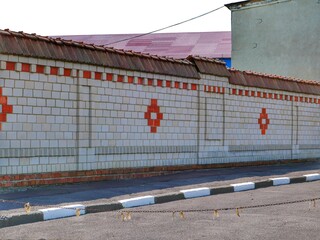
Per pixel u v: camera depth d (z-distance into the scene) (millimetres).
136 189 12047
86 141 13039
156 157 14977
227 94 17453
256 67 27828
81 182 12938
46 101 12156
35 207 9234
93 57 13109
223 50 39188
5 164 11398
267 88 19219
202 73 16422
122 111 13930
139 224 8469
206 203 10953
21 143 11695
